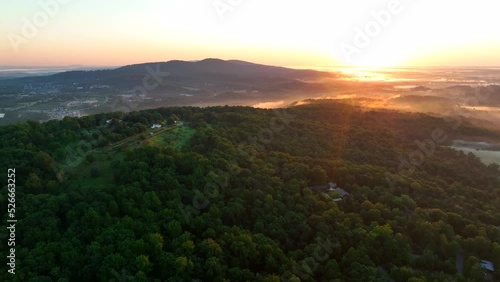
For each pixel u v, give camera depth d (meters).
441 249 84.44
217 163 104.75
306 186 104.69
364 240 82.88
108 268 65.62
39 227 75.12
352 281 71.94
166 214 82.62
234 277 68.88
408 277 73.69
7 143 106.31
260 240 78.62
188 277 67.88
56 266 66.56
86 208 81.50
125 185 90.88
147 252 71.88
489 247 83.50
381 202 101.81
